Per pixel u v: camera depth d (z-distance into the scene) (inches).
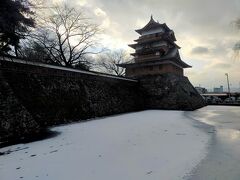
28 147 294.8
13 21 414.9
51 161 233.8
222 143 307.1
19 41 484.7
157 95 1027.9
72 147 290.0
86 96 661.9
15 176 195.6
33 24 456.8
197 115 694.5
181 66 1314.0
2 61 448.1
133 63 1160.8
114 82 886.4
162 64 1107.3
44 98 508.1
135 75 1151.6
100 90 757.9
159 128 434.9
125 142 314.0
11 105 353.7
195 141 319.0
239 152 263.1
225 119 582.2
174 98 972.6
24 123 352.8
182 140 325.4
